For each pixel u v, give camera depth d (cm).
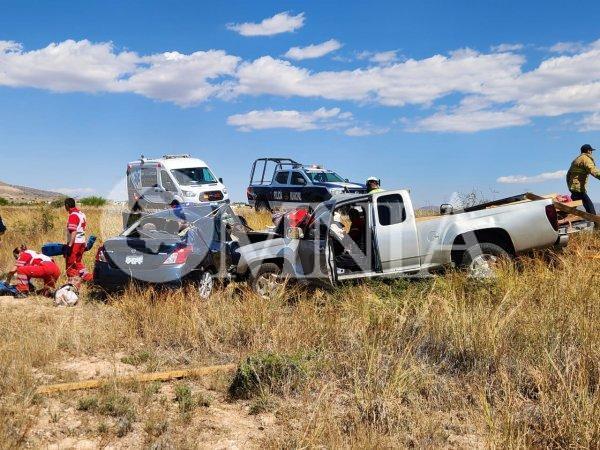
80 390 549
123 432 462
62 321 764
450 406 509
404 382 534
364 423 471
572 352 559
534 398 521
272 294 859
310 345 669
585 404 451
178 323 748
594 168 1150
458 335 632
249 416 506
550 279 799
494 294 766
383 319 696
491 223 887
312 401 523
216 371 603
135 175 1848
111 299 918
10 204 4534
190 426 477
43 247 1080
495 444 420
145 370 616
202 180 1878
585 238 989
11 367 583
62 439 451
